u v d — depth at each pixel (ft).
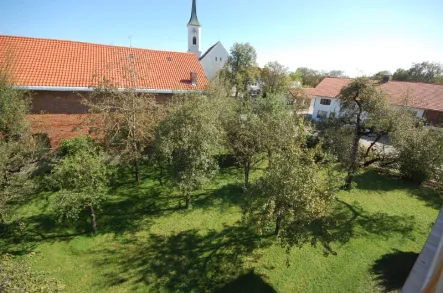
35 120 47.24
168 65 69.67
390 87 103.14
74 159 32.07
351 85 43.55
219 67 168.76
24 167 44.09
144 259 29.81
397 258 30.96
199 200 42.70
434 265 12.00
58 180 31.89
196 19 165.99
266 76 149.07
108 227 35.24
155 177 49.42
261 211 24.99
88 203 31.96
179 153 33.65
